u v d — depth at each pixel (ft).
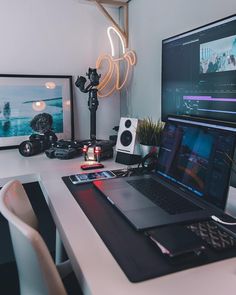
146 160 4.56
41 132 6.47
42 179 4.15
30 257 2.10
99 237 2.51
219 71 4.00
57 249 4.21
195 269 2.04
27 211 3.00
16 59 6.20
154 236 2.33
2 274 5.51
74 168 4.75
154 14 5.60
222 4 3.97
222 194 2.80
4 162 5.20
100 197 3.41
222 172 2.83
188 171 3.37
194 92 4.54
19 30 6.13
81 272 2.04
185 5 4.72
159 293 1.80
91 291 1.84
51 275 2.05
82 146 5.78
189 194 3.28
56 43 6.49
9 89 6.15
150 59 5.88
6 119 6.19
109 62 7.02
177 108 5.02
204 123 3.23
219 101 4.05
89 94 6.49
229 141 2.79
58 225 2.85
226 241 2.33
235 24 3.66
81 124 7.08
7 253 6.02
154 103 5.89
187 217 2.76
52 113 6.61
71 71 6.74
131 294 1.80
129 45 6.67
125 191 3.47
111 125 7.39
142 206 3.03
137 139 4.91
